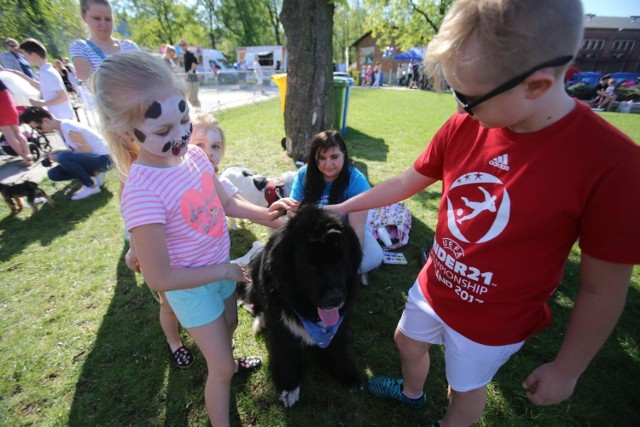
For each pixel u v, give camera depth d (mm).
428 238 3869
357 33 48344
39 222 4324
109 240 3928
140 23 38281
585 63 38469
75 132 4742
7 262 3506
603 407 2084
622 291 1000
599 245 974
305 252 1695
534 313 1267
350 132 8875
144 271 1378
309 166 2910
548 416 2035
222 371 1700
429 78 1243
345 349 2223
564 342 1138
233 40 42688
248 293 2590
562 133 1008
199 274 1480
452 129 1411
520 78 889
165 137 1346
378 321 2719
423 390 2084
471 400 1504
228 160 6262
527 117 1020
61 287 3154
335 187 2871
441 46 981
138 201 1329
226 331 1740
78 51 3193
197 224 1549
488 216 1164
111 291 3107
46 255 3623
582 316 1071
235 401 2123
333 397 2145
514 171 1099
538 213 1056
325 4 5367
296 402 2109
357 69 39719
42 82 5480
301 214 1809
